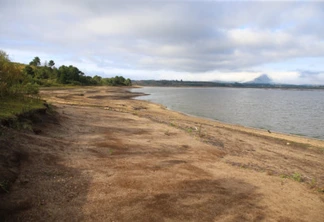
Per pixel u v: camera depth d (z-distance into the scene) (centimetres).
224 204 484
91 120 1289
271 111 3491
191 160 769
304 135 1869
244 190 565
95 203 441
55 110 1300
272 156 1041
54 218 385
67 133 900
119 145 833
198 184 568
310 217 476
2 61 1096
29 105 982
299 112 3419
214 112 3195
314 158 1099
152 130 1223
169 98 5597
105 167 613
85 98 3528
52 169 549
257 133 1719
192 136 1200
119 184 524
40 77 6725
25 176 490
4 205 388
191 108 3594
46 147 657
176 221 408
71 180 516
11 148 556
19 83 1236
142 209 434
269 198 538
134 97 5200
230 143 1191
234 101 5375
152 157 749
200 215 434
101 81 10912
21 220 370
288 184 654
